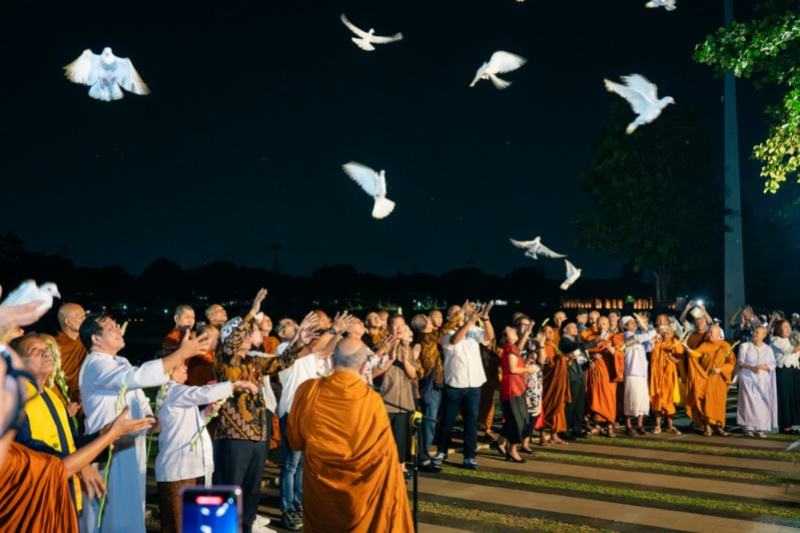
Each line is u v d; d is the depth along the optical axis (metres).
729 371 12.27
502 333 10.06
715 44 11.53
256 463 6.09
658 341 12.63
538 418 10.58
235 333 5.99
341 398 5.05
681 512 7.43
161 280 77.56
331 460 4.97
